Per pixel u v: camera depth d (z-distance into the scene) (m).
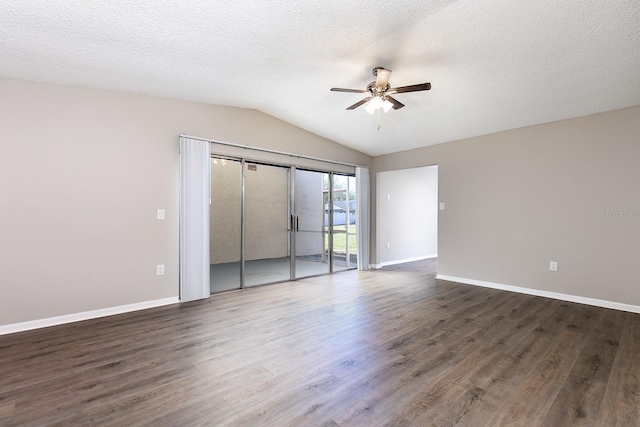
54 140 3.16
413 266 6.66
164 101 3.85
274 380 2.13
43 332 2.96
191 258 4.01
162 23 2.25
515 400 1.91
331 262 5.89
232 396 1.94
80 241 3.30
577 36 2.46
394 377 2.17
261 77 3.33
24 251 3.02
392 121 4.59
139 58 2.78
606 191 3.78
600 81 3.11
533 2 2.12
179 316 3.43
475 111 4.04
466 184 5.05
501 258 4.66
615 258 3.72
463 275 5.09
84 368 2.28
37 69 2.86
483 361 2.40
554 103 3.65
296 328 3.08
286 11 2.18
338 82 3.49
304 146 5.25
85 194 3.33
